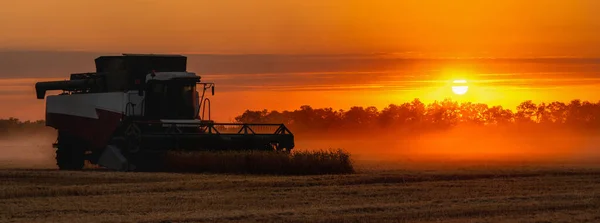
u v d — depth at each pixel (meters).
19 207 34.03
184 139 56.06
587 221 30.19
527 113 177.00
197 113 60.94
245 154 52.53
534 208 33.16
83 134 61.50
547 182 43.34
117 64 61.03
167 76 59.53
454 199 36.03
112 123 59.31
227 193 38.91
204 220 30.59
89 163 67.94
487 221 30.16
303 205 34.78
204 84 61.00
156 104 59.91
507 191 39.25
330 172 51.62
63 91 64.38
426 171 51.41
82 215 31.92
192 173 51.91
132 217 31.22
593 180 44.47
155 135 55.88
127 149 56.69
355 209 32.91
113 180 46.44
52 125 63.47
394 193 38.69
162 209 33.53
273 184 42.75
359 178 45.41
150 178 47.22
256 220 30.59
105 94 60.19
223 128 61.09
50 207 34.03
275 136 56.88
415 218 30.95
